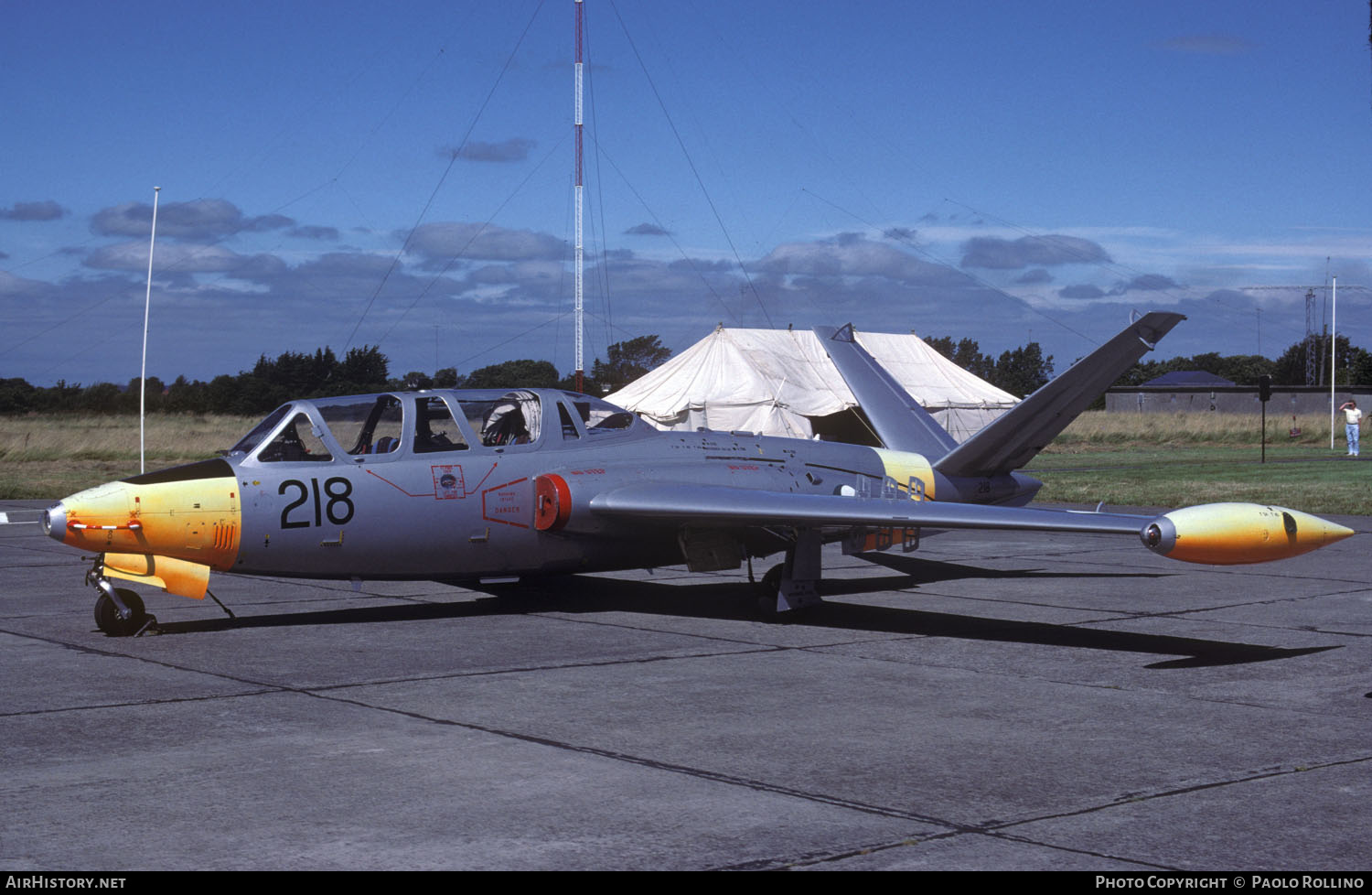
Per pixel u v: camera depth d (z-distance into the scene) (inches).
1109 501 944.9
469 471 423.8
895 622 429.1
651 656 359.9
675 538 460.1
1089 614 448.8
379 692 306.0
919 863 183.9
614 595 497.7
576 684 318.0
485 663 347.6
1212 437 2156.7
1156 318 466.3
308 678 323.3
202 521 383.9
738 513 406.6
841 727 271.6
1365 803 215.6
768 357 1546.5
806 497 422.6
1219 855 188.5
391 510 408.8
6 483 1126.4
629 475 448.8
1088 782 228.5
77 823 200.7
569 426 454.3
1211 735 265.9
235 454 402.9
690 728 268.8
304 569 404.8
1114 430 2236.7
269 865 181.6
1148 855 188.4
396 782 224.8
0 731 262.8
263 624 417.1
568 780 227.5
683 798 216.2
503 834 196.2
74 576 551.8
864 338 1723.7
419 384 445.4
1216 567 598.5
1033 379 4845.0
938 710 289.0
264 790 219.6
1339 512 858.8
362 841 192.4
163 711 282.8
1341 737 264.4
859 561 627.5
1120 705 295.7
